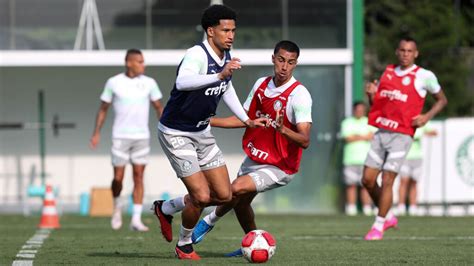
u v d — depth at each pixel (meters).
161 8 72.00
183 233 29.23
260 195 72.81
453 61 105.25
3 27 71.50
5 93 77.06
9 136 77.19
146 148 48.38
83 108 77.50
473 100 105.00
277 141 30.98
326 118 72.69
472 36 117.88
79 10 71.94
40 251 33.16
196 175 28.20
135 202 47.72
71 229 49.06
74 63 71.50
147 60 71.56
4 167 77.19
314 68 72.75
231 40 27.53
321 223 55.25
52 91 77.31
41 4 71.69
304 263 28.12
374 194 42.03
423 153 73.38
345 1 72.19
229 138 76.25
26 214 71.44
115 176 48.50
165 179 77.12
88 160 77.56
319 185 72.62
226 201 29.08
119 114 48.34
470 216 64.56
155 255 31.06
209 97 27.80
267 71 73.25
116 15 72.00
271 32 71.88
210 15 27.45
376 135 41.81
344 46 72.19
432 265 27.88
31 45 71.56
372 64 103.44
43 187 69.31
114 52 71.69
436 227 50.12
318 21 72.12
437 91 41.72
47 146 77.25
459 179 73.19
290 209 72.75
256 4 71.69
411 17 105.06
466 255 31.39
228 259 29.14
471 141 73.06
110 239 39.72
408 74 41.69
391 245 36.03
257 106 31.45
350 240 39.34
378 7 109.50
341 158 72.50
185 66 27.28
